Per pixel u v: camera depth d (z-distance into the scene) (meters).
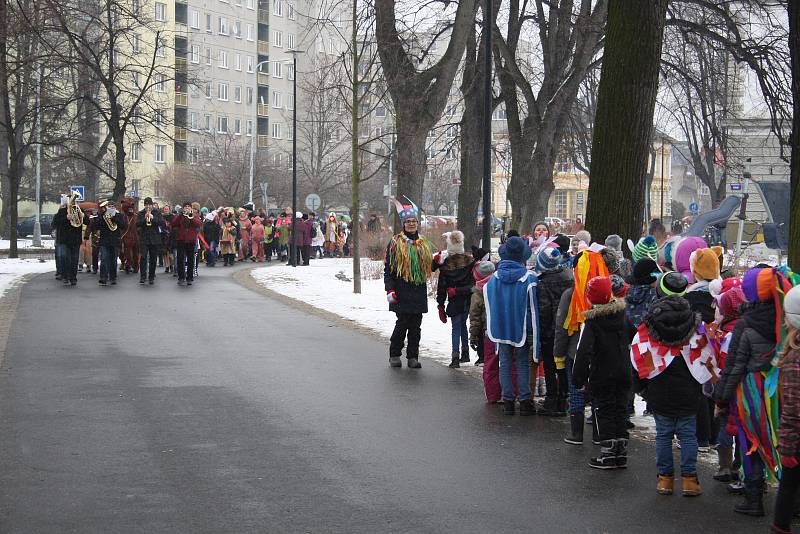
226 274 29.36
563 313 8.82
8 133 33.41
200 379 11.38
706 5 20.92
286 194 63.59
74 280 23.55
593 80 32.06
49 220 59.53
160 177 66.25
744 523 6.54
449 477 7.53
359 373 12.10
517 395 10.23
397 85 23.50
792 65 11.97
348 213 76.06
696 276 8.18
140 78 64.94
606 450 7.90
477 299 10.89
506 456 8.24
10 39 31.50
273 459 7.90
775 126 19.73
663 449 7.23
